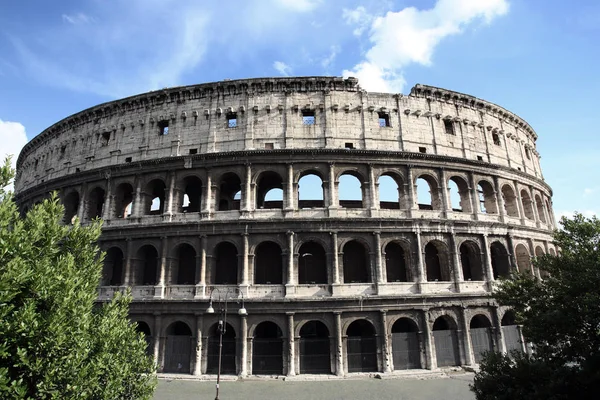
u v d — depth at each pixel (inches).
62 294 805.2
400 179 2268.7
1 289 686.5
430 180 2361.0
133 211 2301.9
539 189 2856.8
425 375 1895.9
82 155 2637.8
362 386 1726.1
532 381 1134.4
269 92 2356.1
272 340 1978.3
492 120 2706.7
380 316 1988.2
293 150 2185.0
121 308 1092.5
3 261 740.0
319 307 1956.2
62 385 753.6
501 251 2418.8
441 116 2476.6
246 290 1999.3
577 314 1144.8
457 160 2354.8
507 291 1446.9
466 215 2324.1
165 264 2137.1
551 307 1235.2
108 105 2581.2
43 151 2972.4
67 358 766.5
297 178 2188.7
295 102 2333.9
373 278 2058.3
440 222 2186.3
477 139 2568.9
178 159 2272.4
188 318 2033.7
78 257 996.6
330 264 2042.3
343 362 1923.0
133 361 1037.2
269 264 2190.0
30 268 796.6
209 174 2241.6
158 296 2076.8
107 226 2301.9
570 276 1215.6
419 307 2031.3
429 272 2305.6
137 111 2517.2
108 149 2534.5
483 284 2219.5
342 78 2358.5
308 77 2348.7
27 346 738.8
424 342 2011.6
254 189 2177.7
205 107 2389.3
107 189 2409.0
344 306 1967.3
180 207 2281.0
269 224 2075.5
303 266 2185.0
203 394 1632.6
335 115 2317.9
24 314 724.0
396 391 1648.6
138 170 2346.2
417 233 2137.1
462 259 2420.0
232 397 1590.8
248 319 1967.3
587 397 1062.4
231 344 2028.8
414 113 2418.8
